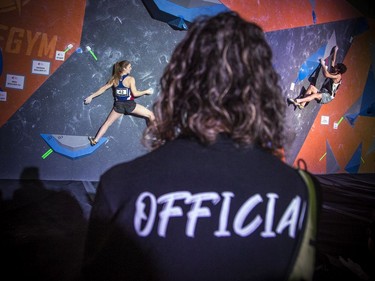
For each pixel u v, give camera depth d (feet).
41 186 10.64
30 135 11.19
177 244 1.44
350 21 18.71
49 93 11.28
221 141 1.66
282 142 1.95
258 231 1.51
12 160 11.02
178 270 1.42
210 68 1.70
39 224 7.64
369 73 20.30
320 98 16.75
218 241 1.46
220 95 1.66
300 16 16.22
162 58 12.90
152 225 1.46
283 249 1.54
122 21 11.96
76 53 11.44
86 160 12.23
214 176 1.55
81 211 8.84
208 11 12.32
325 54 17.69
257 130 1.70
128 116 12.78
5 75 10.55
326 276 5.90
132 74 12.42
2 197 9.13
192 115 1.68
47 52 11.02
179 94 1.79
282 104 1.90
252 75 1.72
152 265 1.44
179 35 13.14
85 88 11.78
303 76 16.90
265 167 1.65
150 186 1.52
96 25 11.58
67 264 5.96
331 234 8.84
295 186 1.65
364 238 8.71
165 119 1.88
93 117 12.10
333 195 13.70
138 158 1.67
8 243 6.50
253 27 1.87
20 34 10.57
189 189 1.51
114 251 1.48
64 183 11.37
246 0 14.01
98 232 1.54
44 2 10.77
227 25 1.78
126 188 1.53
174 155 1.61
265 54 1.84
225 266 1.45
